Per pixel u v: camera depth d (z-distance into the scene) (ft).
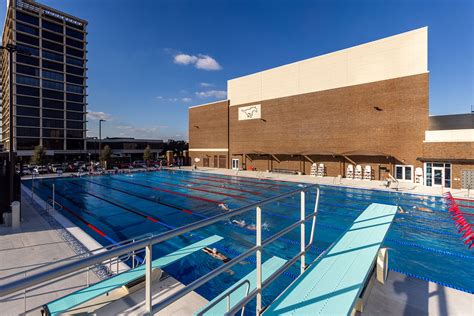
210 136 136.36
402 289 13.02
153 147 232.32
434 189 63.05
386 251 13.80
